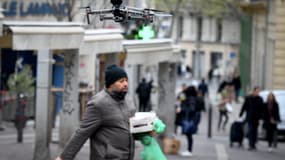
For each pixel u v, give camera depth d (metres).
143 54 28.05
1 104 35.47
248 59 75.25
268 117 32.94
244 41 79.56
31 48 20.25
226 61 109.88
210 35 118.69
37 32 20.36
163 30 73.12
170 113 30.38
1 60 42.12
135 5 40.91
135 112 10.99
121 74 10.54
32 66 43.03
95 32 24.66
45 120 22.52
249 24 75.00
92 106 10.45
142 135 11.66
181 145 33.66
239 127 33.94
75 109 23.03
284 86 52.84
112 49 25.20
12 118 36.44
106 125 10.49
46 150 22.58
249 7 71.94
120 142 10.51
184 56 119.31
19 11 40.22
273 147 34.44
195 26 118.19
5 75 42.16
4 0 40.12
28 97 36.19
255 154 31.50
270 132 33.12
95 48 24.25
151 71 64.94
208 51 119.25
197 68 120.69
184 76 108.50
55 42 20.81
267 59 60.53
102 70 35.53
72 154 10.52
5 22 20.42
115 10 13.48
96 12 13.66
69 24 21.42
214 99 72.44
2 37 21.92
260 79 66.12
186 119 29.47
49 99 22.66
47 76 22.48
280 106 38.56
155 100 52.44
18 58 41.59
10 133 33.09
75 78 22.94
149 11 13.96
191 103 29.62
